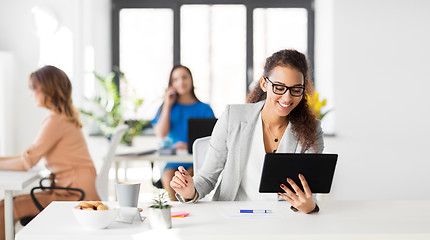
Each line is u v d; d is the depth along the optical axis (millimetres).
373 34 5906
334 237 1734
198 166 2635
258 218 1943
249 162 2338
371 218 1962
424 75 5926
